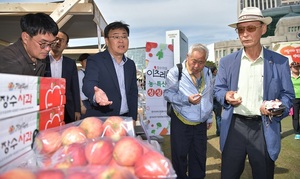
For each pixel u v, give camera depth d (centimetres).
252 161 233
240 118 234
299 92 605
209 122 366
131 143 106
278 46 1101
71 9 328
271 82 226
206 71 335
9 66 147
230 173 240
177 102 309
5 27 462
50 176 73
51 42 163
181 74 319
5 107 88
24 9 318
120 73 265
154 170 96
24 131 103
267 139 222
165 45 549
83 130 129
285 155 487
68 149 107
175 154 328
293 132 695
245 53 236
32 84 108
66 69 339
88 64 254
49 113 127
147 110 541
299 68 614
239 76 238
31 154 107
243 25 220
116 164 103
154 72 540
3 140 88
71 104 347
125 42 255
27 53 162
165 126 552
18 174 70
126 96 268
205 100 319
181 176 329
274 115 208
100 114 251
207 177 392
